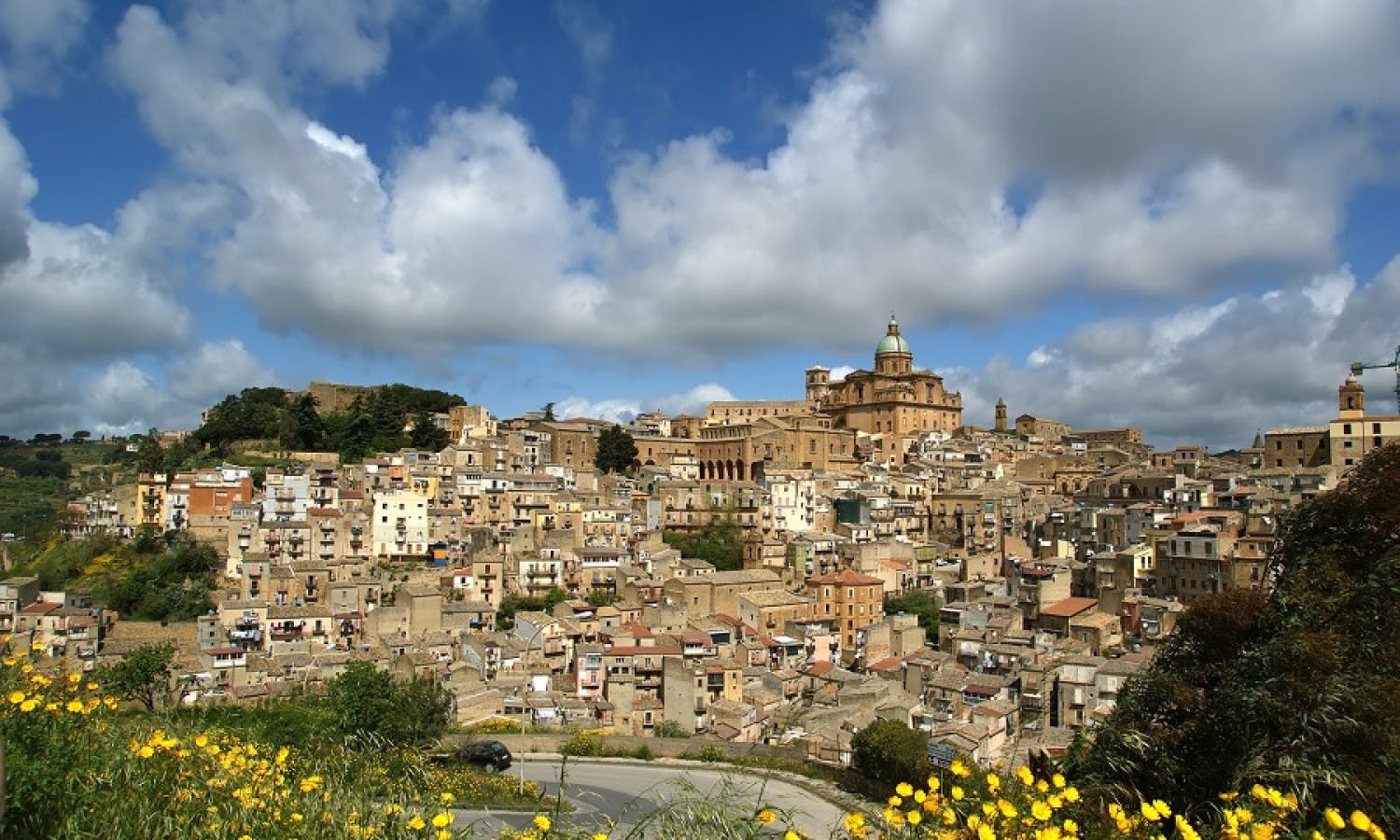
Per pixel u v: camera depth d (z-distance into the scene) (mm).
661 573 167500
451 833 20141
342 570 153000
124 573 159625
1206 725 27219
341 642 134375
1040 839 15625
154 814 18625
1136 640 127375
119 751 20484
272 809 19672
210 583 155375
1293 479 175875
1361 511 30156
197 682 106438
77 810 18016
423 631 139000
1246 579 132125
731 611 156625
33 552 182375
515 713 113875
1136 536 176625
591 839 19609
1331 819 17328
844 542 189875
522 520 187500
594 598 159500
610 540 187000
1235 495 172875
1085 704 103125
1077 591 158250
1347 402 189250
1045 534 199500
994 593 159875
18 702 20047
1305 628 27500
